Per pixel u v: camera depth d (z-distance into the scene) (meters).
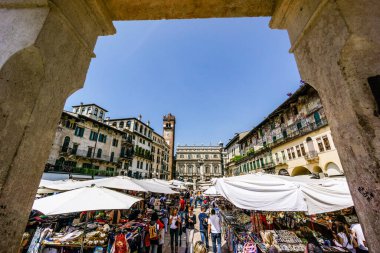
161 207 13.33
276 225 6.51
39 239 4.93
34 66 1.17
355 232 5.14
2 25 1.20
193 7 1.71
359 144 1.01
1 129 0.99
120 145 33.31
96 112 31.44
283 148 23.06
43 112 1.24
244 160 35.47
